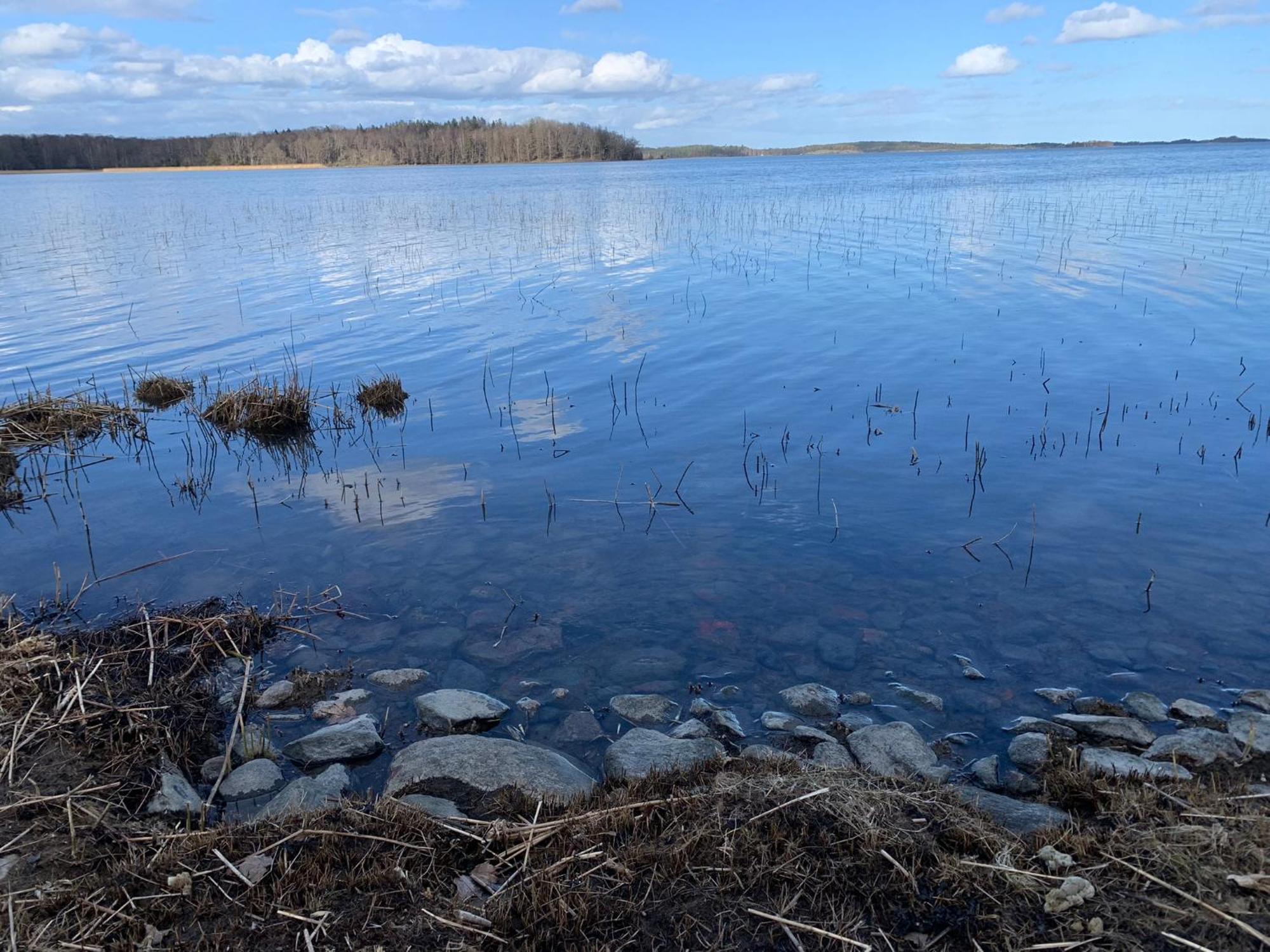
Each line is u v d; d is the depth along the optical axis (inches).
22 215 2052.2
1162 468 408.5
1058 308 759.1
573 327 759.1
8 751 210.4
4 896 163.8
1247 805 175.9
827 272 1008.2
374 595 319.0
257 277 1061.1
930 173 3804.1
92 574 341.4
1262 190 2027.6
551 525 373.4
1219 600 289.9
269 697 256.2
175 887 166.2
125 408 567.2
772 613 295.6
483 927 154.3
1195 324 679.7
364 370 650.8
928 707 242.8
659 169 5182.1
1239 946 140.6
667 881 163.8
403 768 208.4
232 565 346.6
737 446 462.6
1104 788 189.9
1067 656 263.1
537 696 255.3
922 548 338.0
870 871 163.9
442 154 7273.6
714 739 225.5
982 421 484.4
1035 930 148.9
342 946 151.1
